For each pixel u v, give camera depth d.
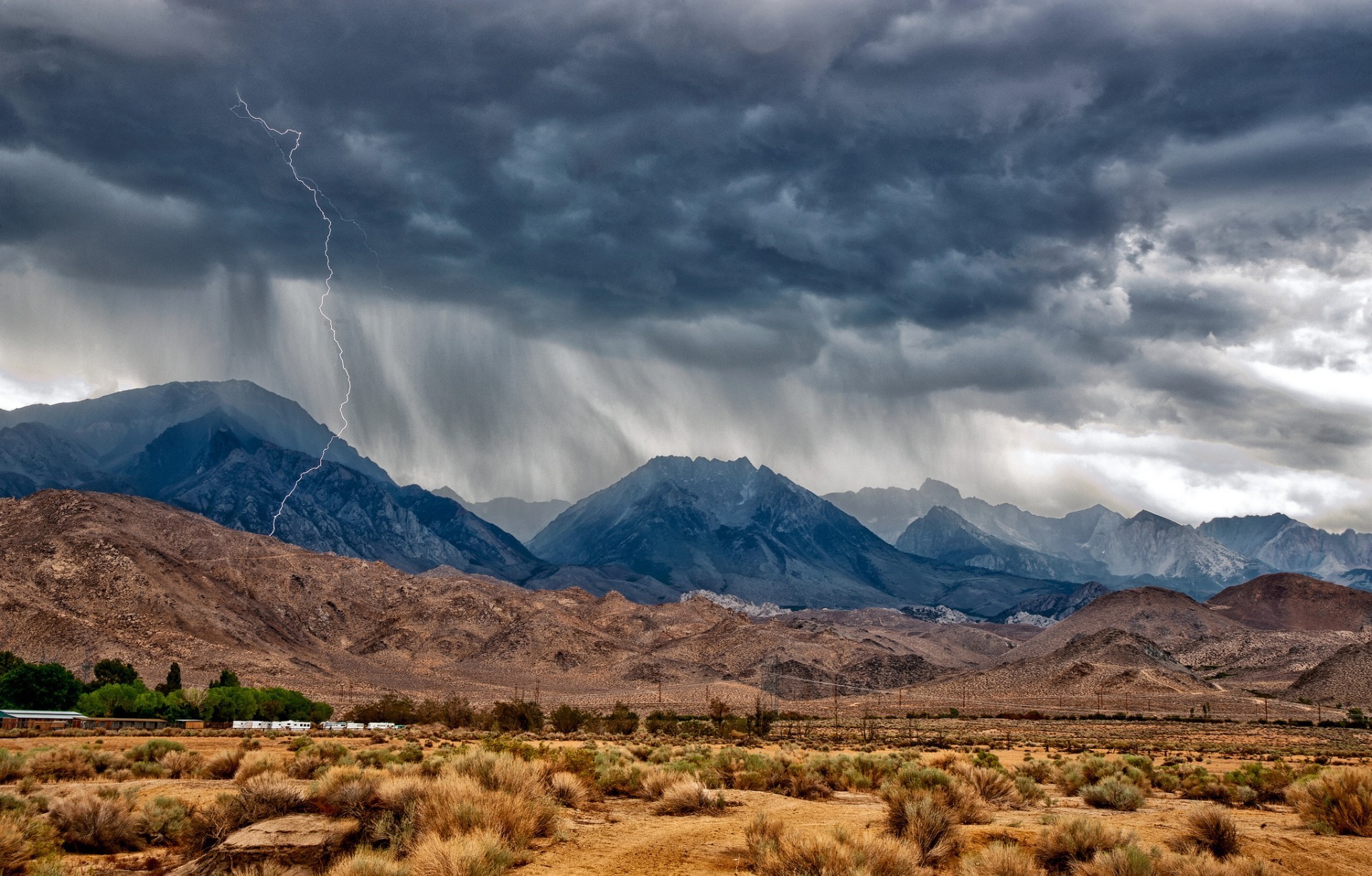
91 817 25.12
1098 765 45.03
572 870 20.94
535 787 25.97
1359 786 27.17
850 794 37.69
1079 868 20.67
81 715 121.00
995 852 20.52
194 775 43.22
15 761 40.88
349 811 23.11
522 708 122.81
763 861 20.56
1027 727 150.38
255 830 21.94
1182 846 23.88
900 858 20.27
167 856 23.70
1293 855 24.08
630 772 35.38
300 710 137.75
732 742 90.12
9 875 21.89
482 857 19.09
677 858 22.23
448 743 81.19
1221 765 69.62
